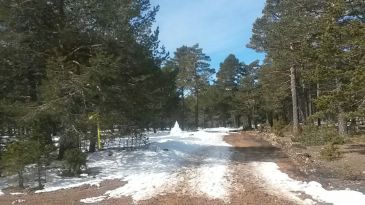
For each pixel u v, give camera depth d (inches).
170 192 569.3
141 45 883.4
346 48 713.6
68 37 774.5
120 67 786.2
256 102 2847.0
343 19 763.4
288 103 2439.7
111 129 781.3
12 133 730.2
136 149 958.4
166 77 1028.5
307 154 908.6
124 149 958.4
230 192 560.1
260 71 2167.8
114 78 780.6
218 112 3425.2
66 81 703.7
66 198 546.3
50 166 751.7
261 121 3019.2
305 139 1142.3
